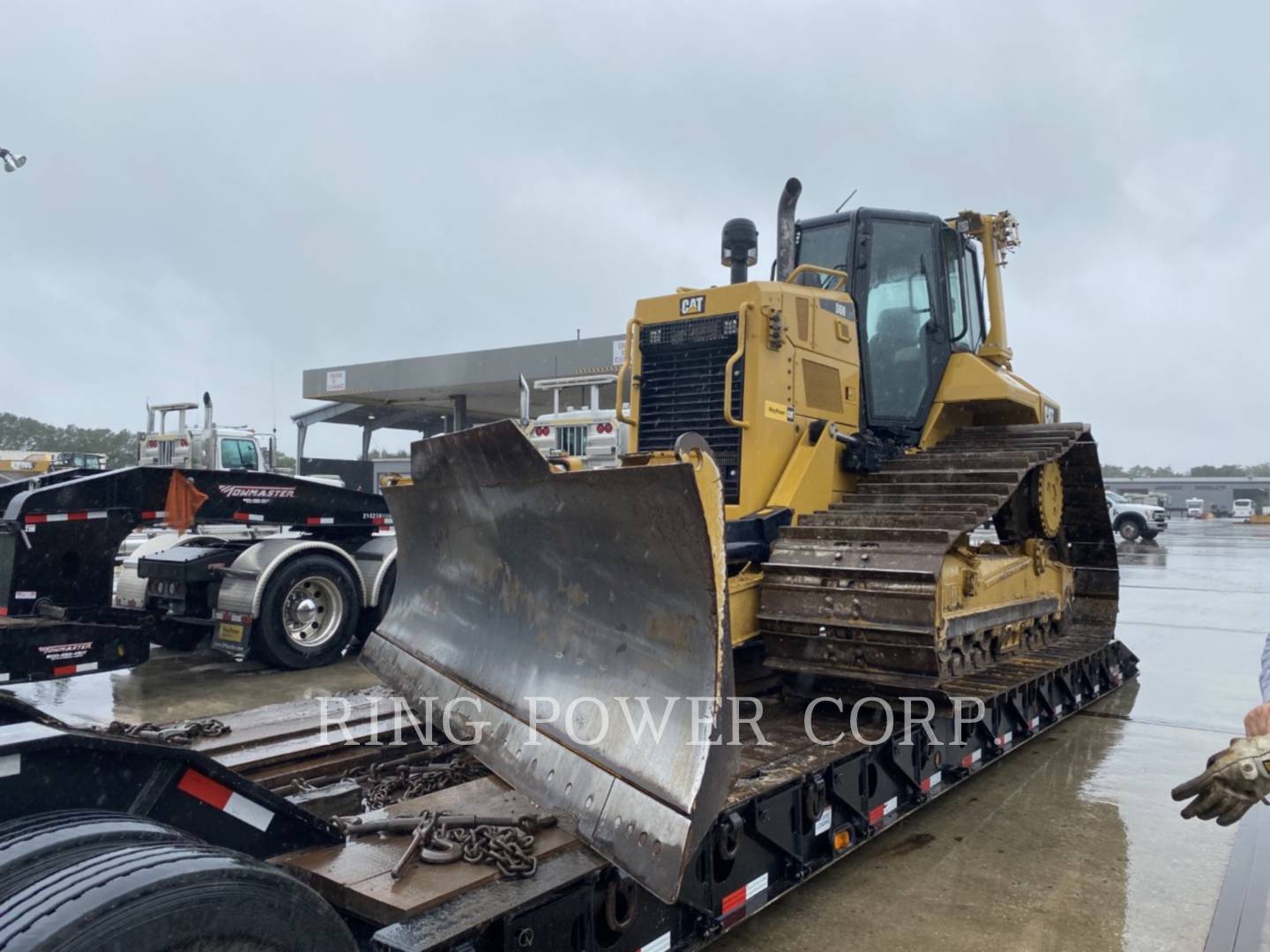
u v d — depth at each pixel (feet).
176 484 24.07
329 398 88.94
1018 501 20.97
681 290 17.69
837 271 18.97
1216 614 39.52
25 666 19.61
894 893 12.25
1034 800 16.05
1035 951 10.67
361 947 8.41
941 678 14.37
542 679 11.08
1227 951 10.67
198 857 6.07
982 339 22.72
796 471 16.62
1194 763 18.37
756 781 11.27
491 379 76.48
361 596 27.37
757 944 10.83
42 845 6.05
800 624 14.11
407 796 11.41
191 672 25.86
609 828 8.86
